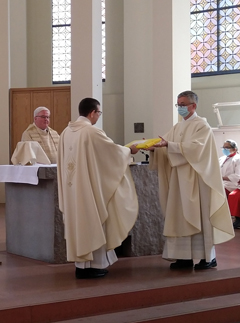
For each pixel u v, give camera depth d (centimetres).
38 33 1266
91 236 422
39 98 1100
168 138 484
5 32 1105
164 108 930
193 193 457
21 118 1105
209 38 1208
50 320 360
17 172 531
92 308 375
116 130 1209
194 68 1221
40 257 527
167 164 480
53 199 505
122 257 531
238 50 1178
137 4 1163
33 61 1261
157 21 935
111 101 1214
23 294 385
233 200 755
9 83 1112
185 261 474
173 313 374
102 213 429
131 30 1170
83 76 975
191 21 1227
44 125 621
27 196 542
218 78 1188
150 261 509
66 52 1273
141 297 392
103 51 1232
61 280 432
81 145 427
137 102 1166
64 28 1272
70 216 432
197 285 415
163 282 416
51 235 508
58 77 1273
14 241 566
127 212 443
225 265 484
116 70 1219
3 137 1104
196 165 452
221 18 1195
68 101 1088
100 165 434
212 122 1174
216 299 411
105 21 1227
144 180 542
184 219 459
